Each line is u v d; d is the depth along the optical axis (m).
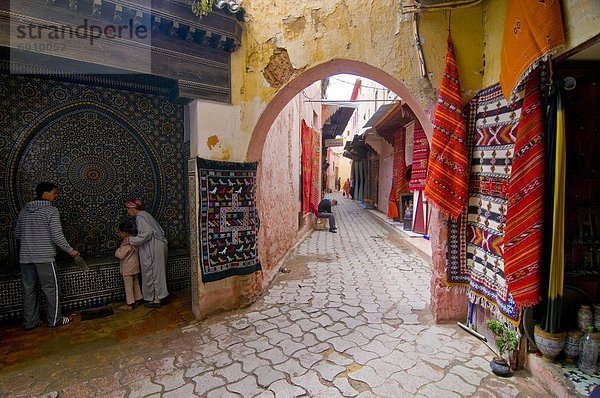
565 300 2.61
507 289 2.68
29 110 3.80
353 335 3.30
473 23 3.28
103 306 4.11
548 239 2.45
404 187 10.15
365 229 10.62
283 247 6.47
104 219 4.32
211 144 3.69
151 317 3.81
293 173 7.51
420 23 3.41
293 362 2.83
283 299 4.31
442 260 3.51
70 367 2.79
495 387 2.45
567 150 2.64
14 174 3.75
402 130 9.94
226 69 3.76
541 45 2.19
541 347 2.47
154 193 4.64
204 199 3.64
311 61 3.70
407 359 2.85
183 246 4.90
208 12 3.32
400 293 4.52
